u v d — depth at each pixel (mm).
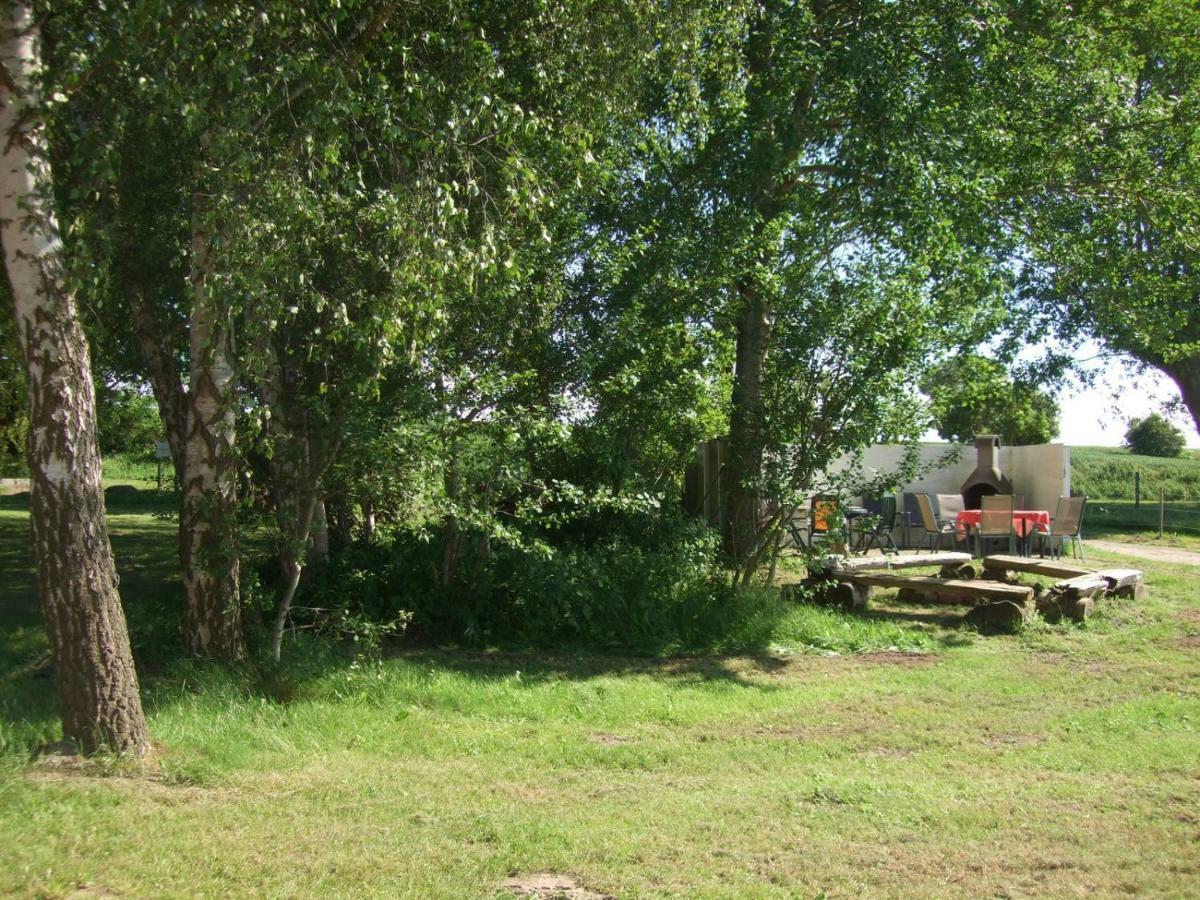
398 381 8578
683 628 10539
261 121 7266
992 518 15250
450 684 8039
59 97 5457
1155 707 7840
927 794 5598
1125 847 4762
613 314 10578
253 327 7168
